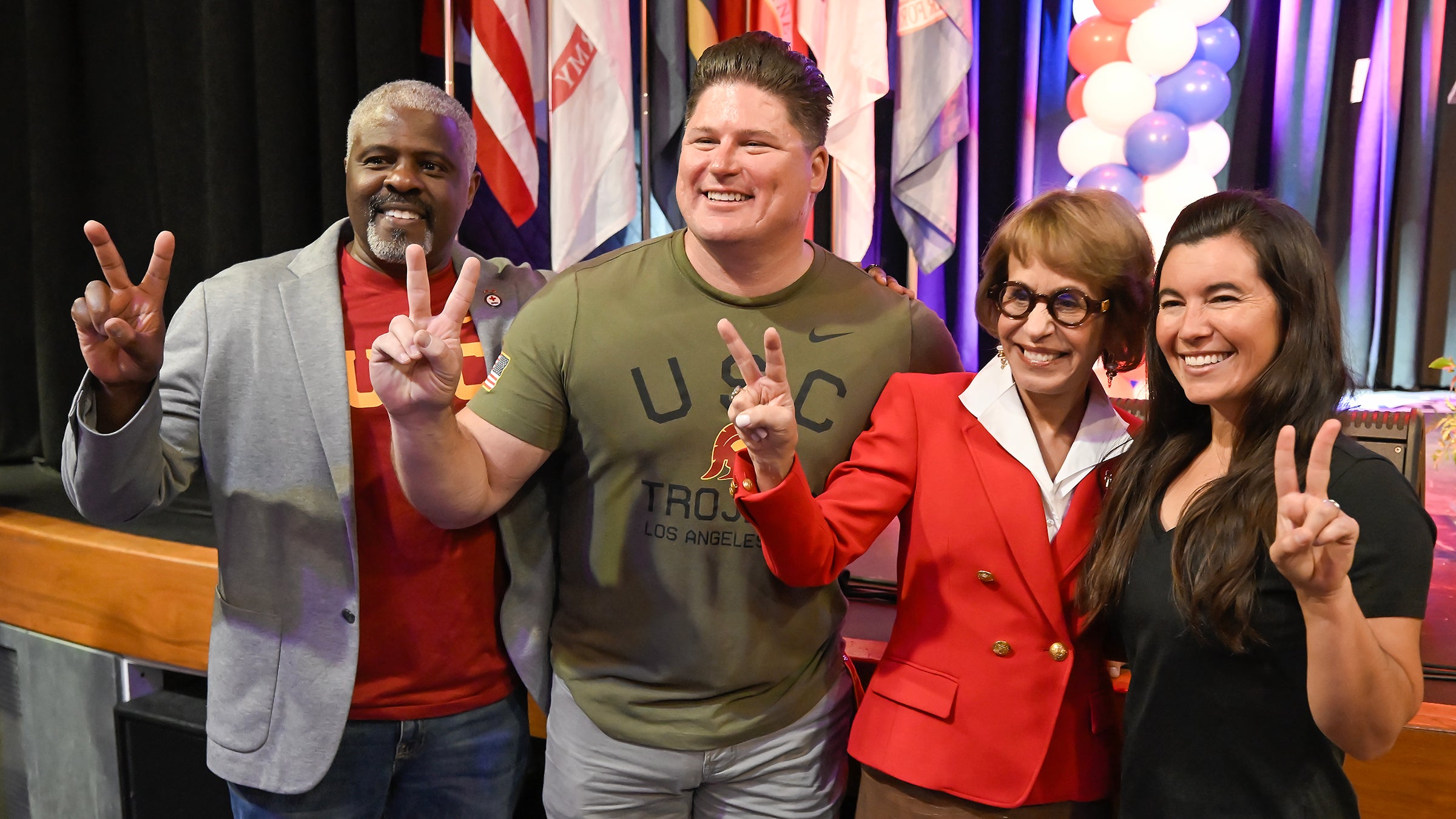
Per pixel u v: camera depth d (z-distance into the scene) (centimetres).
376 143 146
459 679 148
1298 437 107
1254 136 404
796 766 138
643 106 279
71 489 131
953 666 124
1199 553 108
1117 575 117
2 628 231
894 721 126
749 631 134
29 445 343
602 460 136
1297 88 393
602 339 133
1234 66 403
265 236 300
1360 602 100
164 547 209
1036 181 404
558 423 137
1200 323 109
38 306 326
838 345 137
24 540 223
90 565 213
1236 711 107
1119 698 150
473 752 149
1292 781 105
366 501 144
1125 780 117
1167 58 337
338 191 297
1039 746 120
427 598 145
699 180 129
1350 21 396
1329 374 107
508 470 135
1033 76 388
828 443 135
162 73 311
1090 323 119
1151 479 119
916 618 128
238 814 149
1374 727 96
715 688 134
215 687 147
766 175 127
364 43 290
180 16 307
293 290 146
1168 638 111
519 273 164
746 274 135
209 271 314
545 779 146
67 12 323
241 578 145
